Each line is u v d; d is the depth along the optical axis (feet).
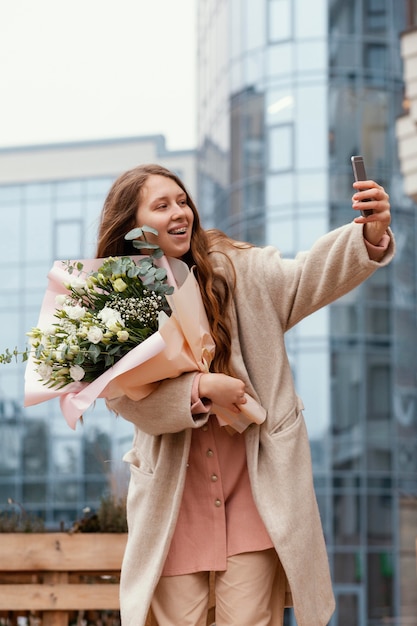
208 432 8.61
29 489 88.12
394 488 69.41
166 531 8.36
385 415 70.28
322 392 70.33
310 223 71.31
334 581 68.23
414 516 68.80
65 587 13.24
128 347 8.10
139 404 8.33
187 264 8.93
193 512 8.55
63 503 87.25
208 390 8.09
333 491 69.36
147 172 8.75
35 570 13.28
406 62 26.99
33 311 95.30
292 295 8.59
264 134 73.10
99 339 7.97
